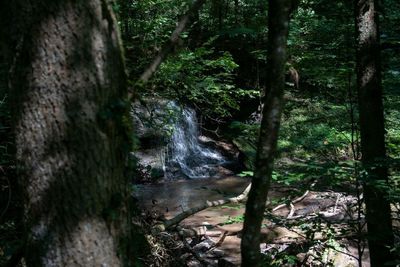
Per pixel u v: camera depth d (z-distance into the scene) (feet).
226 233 22.27
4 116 13.42
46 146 5.35
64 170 5.36
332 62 14.05
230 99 22.63
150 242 16.69
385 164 11.84
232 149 44.27
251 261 6.20
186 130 42.24
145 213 19.92
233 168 41.45
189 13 6.51
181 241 19.57
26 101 5.35
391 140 17.48
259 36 29.89
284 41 6.02
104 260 5.60
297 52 15.31
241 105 43.32
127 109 5.90
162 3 23.95
